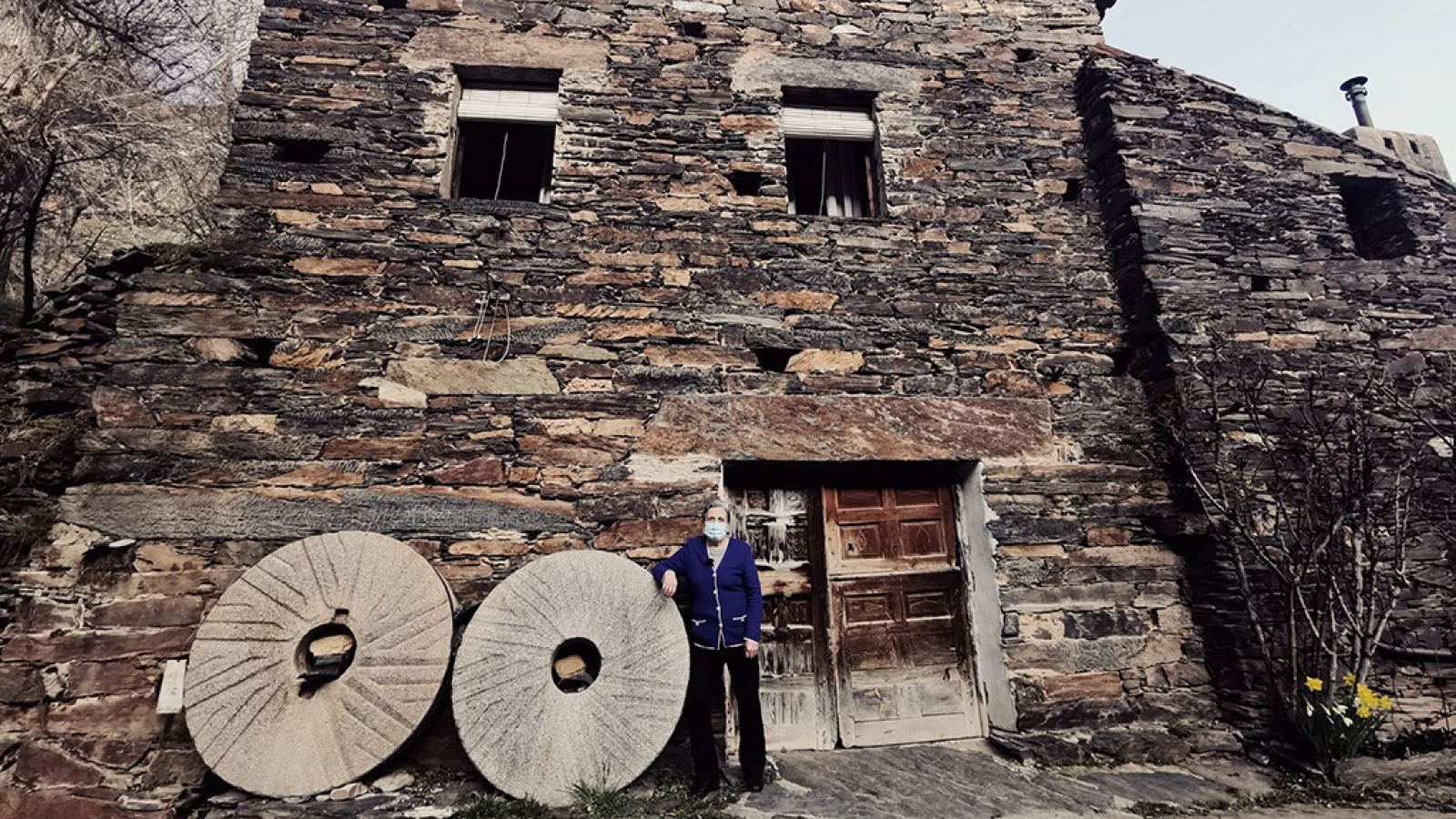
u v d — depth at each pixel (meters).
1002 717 3.90
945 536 4.32
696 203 4.55
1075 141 5.21
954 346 4.48
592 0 4.93
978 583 4.18
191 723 2.96
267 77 4.37
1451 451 4.14
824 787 3.29
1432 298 4.68
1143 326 4.54
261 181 4.14
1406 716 3.74
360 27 4.59
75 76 5.41
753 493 4.18
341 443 3.72
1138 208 4.70
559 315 4.16
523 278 4.20
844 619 4.09
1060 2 5.61
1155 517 4.24
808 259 4.55
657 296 4.29
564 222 4.36
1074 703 3.88
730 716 3.77
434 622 3.18
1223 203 4.80
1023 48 5.42
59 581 3.26
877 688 4.02
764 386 4.20
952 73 5.23
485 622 3.22
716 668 3.17
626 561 3.40
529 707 3.10
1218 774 3.52
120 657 3.21
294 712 3.03
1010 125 5.16
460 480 3.76
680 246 4.42
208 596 3.38
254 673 3.05
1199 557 4.13
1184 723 3.88
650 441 3.98
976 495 4.23
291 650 3.10
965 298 4.62
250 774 2.93
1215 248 4.65
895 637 4.12
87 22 5.60
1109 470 4.34
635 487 3.89
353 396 3.82
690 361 4.18
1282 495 4.04
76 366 3.66
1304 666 3.68
